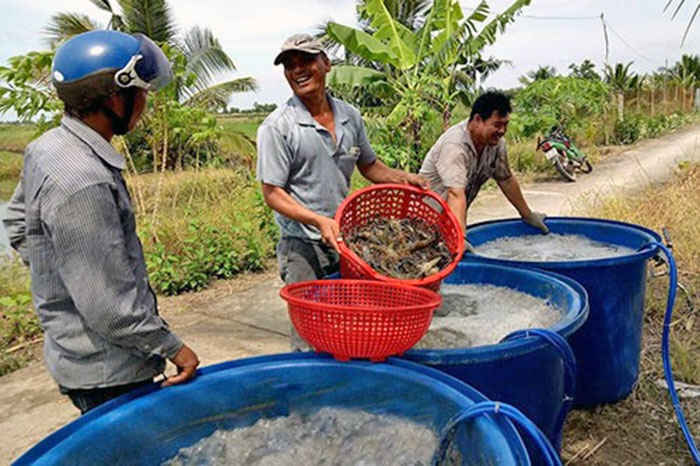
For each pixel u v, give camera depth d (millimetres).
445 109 9328
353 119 2854
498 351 1902
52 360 1702
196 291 5289
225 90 12812
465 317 2672
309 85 2627
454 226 2523
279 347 3971
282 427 1829
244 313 4660
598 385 2914
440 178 3217
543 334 1971
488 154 3311
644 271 2961
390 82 9242
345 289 2270
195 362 1739
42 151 1513
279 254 2947
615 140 16312
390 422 1775
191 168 9242
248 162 11055
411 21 13492
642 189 8242
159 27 12578
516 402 1999
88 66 1493
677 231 5461
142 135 7980
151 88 1634
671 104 24516
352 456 1676
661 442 2725
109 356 1667
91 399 1751
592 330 2812
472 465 1483
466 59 9258
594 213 6445
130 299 1530
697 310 4066
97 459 1538
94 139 1536
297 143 2645
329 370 1854
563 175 10164
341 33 8273
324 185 2750
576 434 2801
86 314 1498
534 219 3766
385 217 2723
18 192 1689
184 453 1711
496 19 8695
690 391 3105
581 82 14227
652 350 3574
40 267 1594
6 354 4059
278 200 2580
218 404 1787
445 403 1634
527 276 2791
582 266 2736
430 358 1896
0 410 3270
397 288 2188
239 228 6125
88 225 1454
